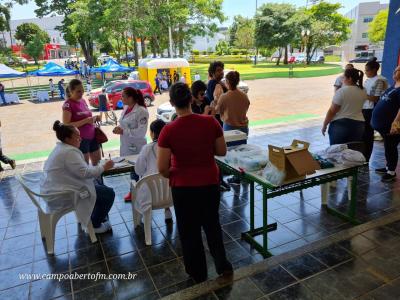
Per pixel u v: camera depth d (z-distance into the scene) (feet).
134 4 83.76
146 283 8.74
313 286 8.09
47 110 50.60
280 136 24.06
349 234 10.33
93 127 14.29
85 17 90.84
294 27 129.90
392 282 8.11
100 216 11.07
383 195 13.37
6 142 29.17
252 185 10.39
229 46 208.44
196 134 7.23
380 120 14.21
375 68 15.67
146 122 13.69
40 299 8.35
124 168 11.46
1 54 130.62
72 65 116.67
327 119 13.15
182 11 82.84
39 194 9.87
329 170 10.16
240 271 8.75
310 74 90.27
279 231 11.08
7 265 9.85
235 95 13.67
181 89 7.12
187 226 7.96
